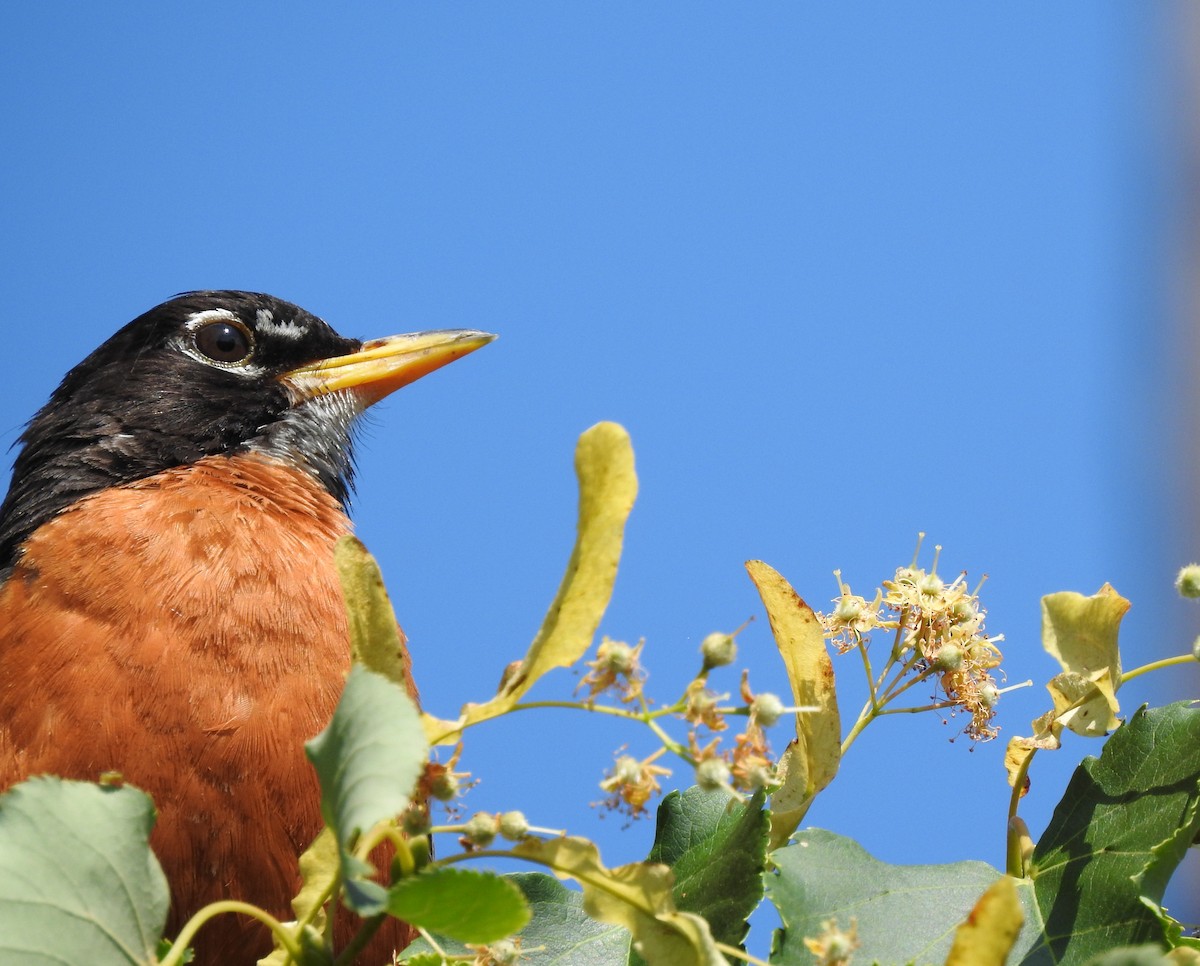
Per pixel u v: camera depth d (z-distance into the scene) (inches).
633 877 154.2
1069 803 199.6
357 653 159.5
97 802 146.3
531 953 209.0
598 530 156.0
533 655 156.4
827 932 154.0
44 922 140.5
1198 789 185.8
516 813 154.1
